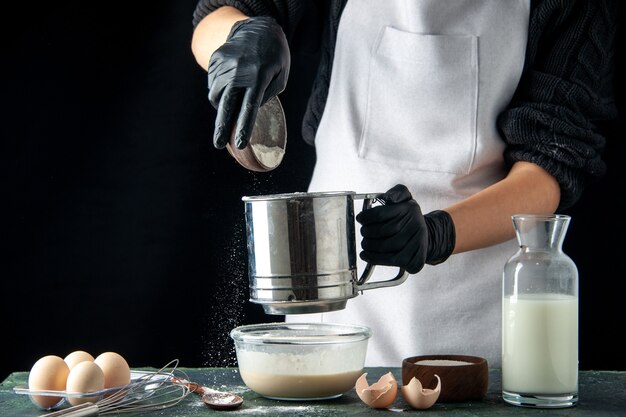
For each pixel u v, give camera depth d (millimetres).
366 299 2115
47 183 2992
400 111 2111
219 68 1670
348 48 2176
